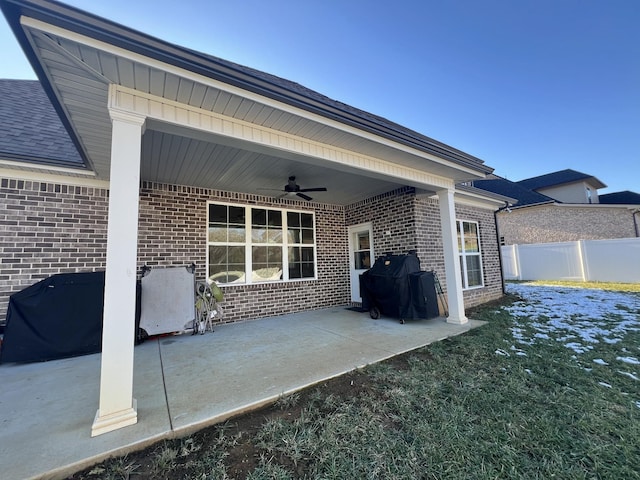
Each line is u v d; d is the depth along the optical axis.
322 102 3.06
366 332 4.88
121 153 2.37
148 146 3.96
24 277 4.27
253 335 4.88
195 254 5.79
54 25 1.89
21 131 4.81
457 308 5.37
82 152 3.74
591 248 11.52
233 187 6.01
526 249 13.25
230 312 6.05
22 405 2.52
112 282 2.23
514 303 7.42
